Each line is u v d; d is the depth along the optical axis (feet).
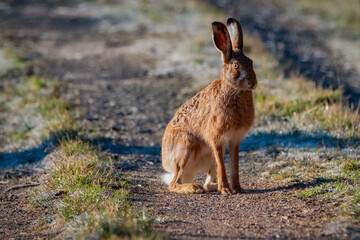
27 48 106.83
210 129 34.78
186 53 94.68
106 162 42.98
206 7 142.82
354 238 24.57
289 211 29.99
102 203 30.48
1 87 80.33
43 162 45.29
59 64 94.99
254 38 101.24
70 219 29.27
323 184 34.30
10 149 51.52
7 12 149.28
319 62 97.25
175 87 77.41
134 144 53.16
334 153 42.57
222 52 33.50
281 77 72.38
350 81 83.61
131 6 147.33
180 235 26.45
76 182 35.40
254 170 42.60
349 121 50.24
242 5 154.71
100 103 70.13
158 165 46.01
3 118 64.59
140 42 108.68
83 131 54.39
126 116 64.28
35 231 29.30
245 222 28.60
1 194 37.11
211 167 38.17
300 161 42.32
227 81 33.22
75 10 149.89
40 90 77.20
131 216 27.58
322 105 56.13
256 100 62.18
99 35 119.14
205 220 29.25
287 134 50.06
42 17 142.20
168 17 130.52
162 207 31.91
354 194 31.45
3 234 28.81
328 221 27.48
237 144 35.70
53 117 60.23
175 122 37.65
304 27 131.85
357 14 147.74
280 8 155.63
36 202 34.14
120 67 90.94
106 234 25.05
